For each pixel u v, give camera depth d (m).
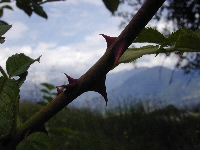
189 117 9.28
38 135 0.95
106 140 7.78
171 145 7.57
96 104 11.01
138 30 0.52
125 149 7.32
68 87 0.61
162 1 0.48
